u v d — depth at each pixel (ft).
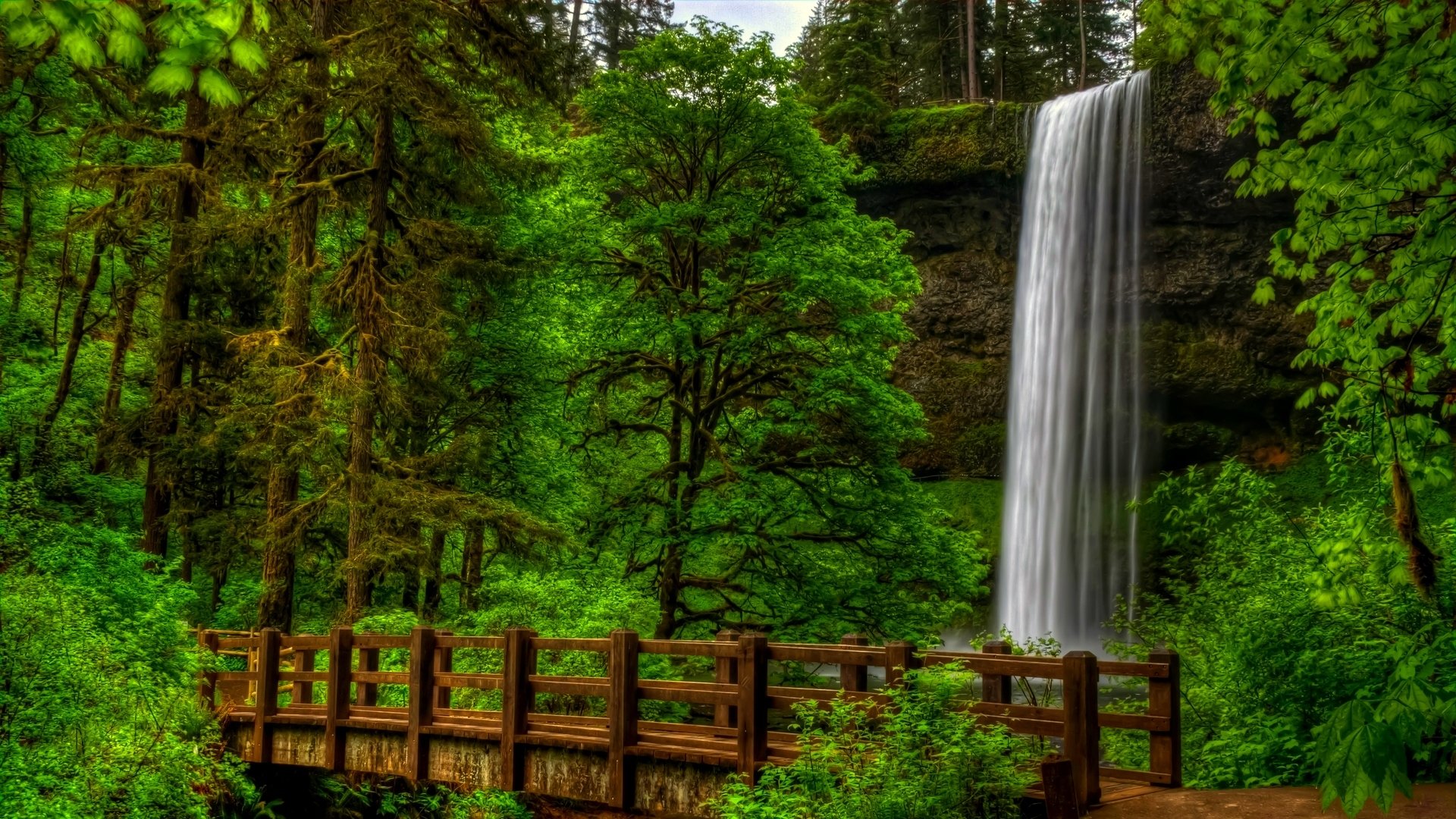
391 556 51.93
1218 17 22.82
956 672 23.26
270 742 40.81
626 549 65.57
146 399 77.10
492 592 53.26
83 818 24.99
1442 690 9.99
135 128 59.93
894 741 22.26
